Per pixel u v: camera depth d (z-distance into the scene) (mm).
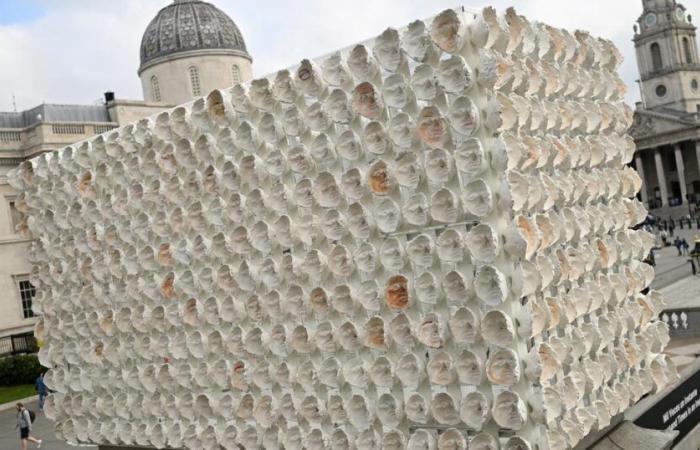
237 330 14203
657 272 50750
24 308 47125
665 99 121875
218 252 14383
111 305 16844
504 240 10812
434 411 11305
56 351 18312
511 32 11375
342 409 12602
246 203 13836
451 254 10953
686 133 109000
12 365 35344
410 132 11352
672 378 15422
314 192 12539
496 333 10711
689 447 16453
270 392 13922
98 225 16891
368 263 12023
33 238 18766
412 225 11461
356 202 12008
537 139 11703
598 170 14234
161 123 15242
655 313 15742
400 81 11469
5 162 46688
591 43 14508
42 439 24016
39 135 45906
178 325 15367
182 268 15258
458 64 10719
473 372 10953
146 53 56000
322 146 12555
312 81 12625
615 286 14039
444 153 10984
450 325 10977
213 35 55500
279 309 13430
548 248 11977
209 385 14984
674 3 121625
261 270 13672
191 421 15375
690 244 69250
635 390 14469
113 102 50406
